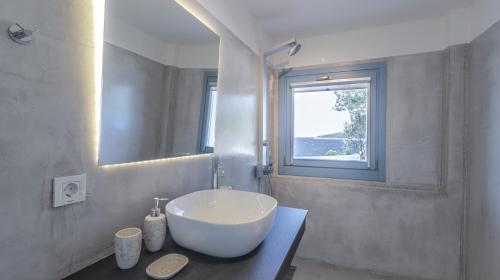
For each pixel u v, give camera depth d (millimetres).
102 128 871
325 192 2391
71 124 779
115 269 812
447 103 2002
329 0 1856
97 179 857
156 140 1128
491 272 1622
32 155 688
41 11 696
